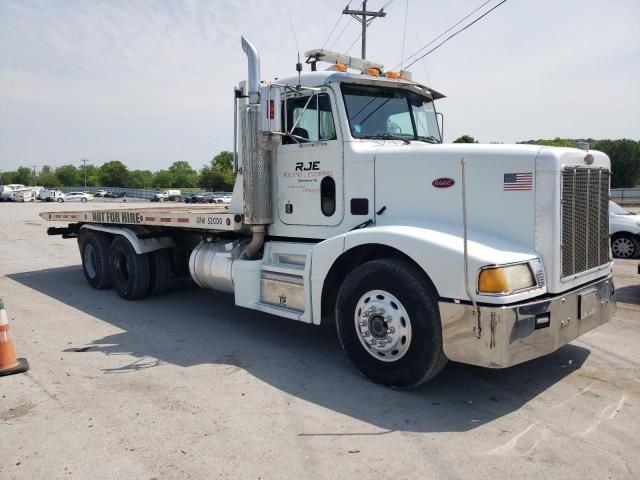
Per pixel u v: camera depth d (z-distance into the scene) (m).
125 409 4.10
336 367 5.07
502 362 3.80
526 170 4.21
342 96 5.27
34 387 4.55
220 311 7.39
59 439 3.62
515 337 3.84
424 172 4.72
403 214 4.87
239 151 6.16
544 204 4.13
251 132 5.74
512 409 4.10
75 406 4.16
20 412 4.05
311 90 5.37
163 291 8.29
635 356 5.29
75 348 5.69
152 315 7.16
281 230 5.89
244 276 5.88
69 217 9.60
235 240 6.59
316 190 5.51
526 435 3.66
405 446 3.52
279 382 4.68
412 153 4.79
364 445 3.54
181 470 3.23
